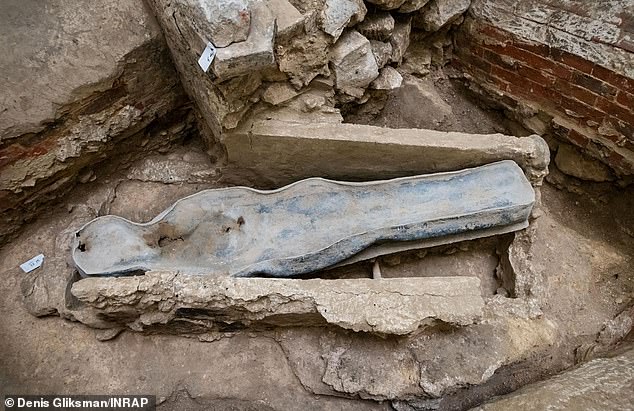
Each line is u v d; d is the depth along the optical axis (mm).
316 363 2324
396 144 2463
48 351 2336
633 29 2414
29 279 2463
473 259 2744
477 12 2990
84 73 2346
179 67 2521
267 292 2158
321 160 2568
